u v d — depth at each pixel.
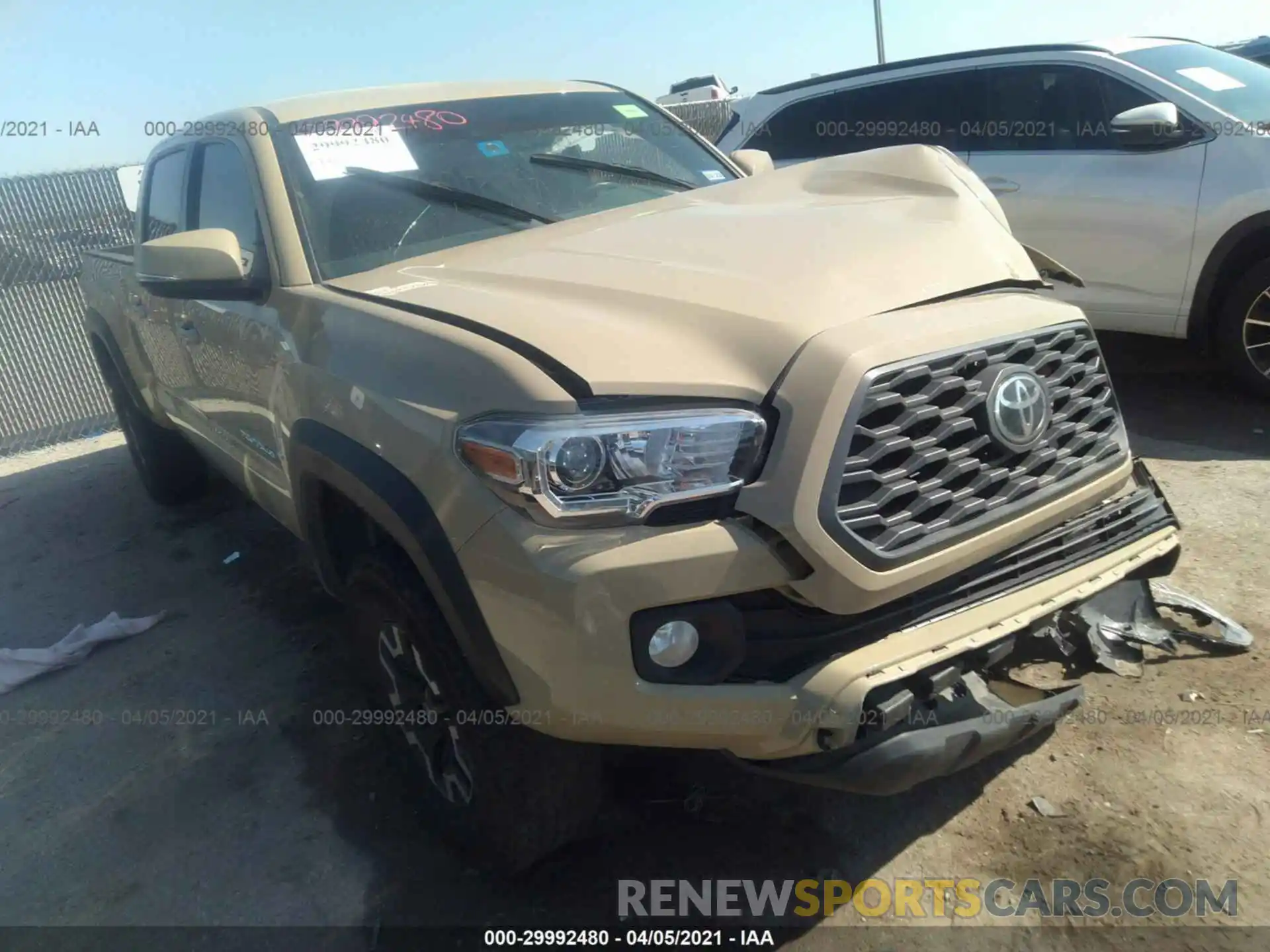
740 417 1.84
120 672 3.70
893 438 1.90
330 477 2.32
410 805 2.73
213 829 2.75
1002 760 2.67
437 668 2.18
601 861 2.47
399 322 2.23
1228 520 3.80
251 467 3.32
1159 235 5.02
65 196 7.11
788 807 2.59
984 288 2.32
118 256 4.88
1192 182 4.89
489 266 2.55
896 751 1.92
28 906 2.54
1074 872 2.28
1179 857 2.29
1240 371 5.00
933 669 1.99
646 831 2.55
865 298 2.07
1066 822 2.43
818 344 1.88
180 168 3.88
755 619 1.92
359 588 2.43
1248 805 2.41
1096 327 5.46
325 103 3.24
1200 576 3.42
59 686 3.65
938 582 2.08
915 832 2.46
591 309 2.13
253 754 3.07
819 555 1.82
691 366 1.90
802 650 1.93
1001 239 2.58
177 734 3.23
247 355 2.96
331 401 2.34
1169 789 2.49
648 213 2.95
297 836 2.68
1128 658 2.60
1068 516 2.26
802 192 2.98
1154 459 4.52
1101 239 5.23
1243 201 4.72
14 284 7.07
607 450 1.80
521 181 3.21
